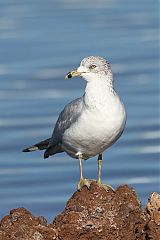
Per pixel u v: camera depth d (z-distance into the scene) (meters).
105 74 15.36
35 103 36.75
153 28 51.59
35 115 34.94
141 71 41.34
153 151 30.92
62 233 13.41
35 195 27.25
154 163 29.83
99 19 55.25
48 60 43.81
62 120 15.88
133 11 57.44
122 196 13.71
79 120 15.36
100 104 15.20
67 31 51.56
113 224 13.50
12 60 44.16
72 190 27.53
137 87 38.75
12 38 49.56
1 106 36.47
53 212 25.88
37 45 47.53
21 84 39.81
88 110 15.26
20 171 29.34
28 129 33.34
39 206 26.28
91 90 15.30
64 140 15.82
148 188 27.52
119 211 13.59
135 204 13.71
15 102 37.06
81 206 13.61
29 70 42.09
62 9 58.84
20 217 13.45
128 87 38.94
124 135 32.62
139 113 35.19
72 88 38.62
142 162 30.03
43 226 13.32
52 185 27.97
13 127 33.59
